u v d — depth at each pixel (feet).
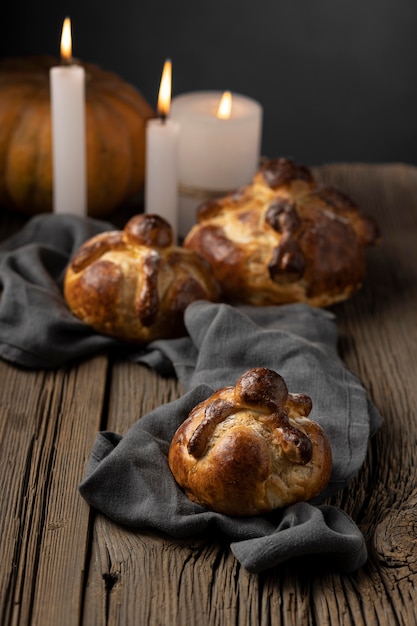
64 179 4.27
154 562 2.97
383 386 3.65
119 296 3.66
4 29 5.80
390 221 4.64
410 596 2.91
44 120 4.43
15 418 3.43
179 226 4.50
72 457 3.29
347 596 2.91
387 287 4.19
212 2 5.86
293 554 2.90
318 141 6.27
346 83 6.09
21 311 3.71
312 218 3.93
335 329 3.78
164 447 3.20
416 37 5.96
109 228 4.17
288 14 5.90
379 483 3.25
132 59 5.96
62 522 3.07
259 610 2.87
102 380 3.60
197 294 3.72
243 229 3.94
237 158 4.36
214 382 3.44
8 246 4.17
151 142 4.19
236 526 3.00
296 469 3.03
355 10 5.90
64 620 2.83
